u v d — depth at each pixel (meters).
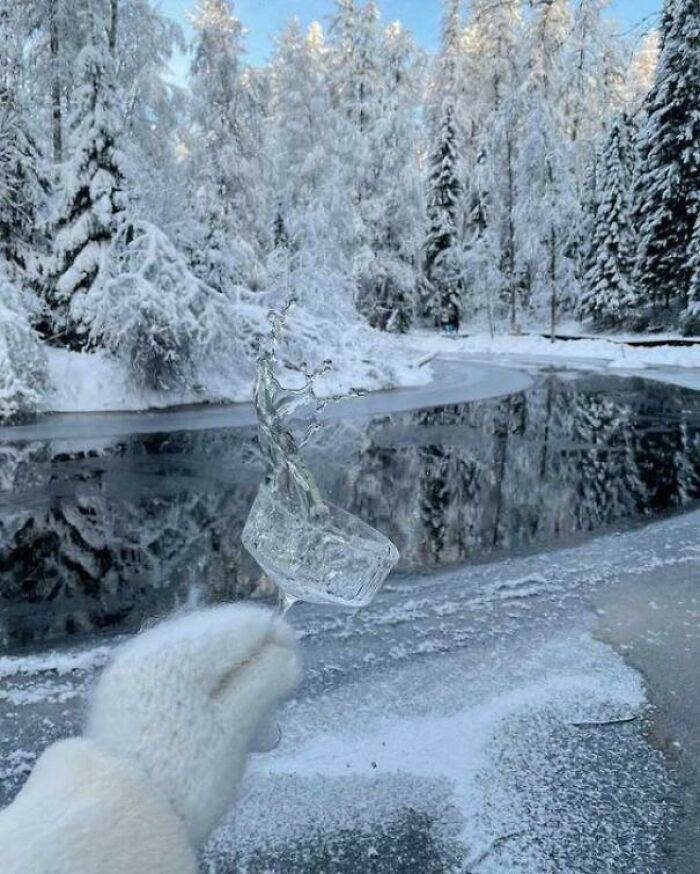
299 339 17.80
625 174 35.47
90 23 14.96
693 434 11.09
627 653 3.63
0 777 2.58
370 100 32.69
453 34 39.09
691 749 2.79
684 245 31.31
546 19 36.47
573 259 39.41
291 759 2.70
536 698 3.18
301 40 26.11
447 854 2.24
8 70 15.19
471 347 35.50
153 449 9.51
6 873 0.45
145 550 5.35
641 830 2.35
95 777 0.56
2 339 12.09
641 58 45.25
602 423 12.29
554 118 36.78
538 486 7.66
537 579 4.74
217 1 20.97
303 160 25.97
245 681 0.70
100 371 14.02
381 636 3.81
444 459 9.11
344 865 2.18
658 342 30.64
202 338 14.55
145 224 14.41
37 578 4.74
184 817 0.60
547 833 2.33
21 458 8.88
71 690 3.21
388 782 2.58
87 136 14.59
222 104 21.38
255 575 4.81
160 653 0.68
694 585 4.62
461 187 39.50
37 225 14.92
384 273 31.48
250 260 21.22
